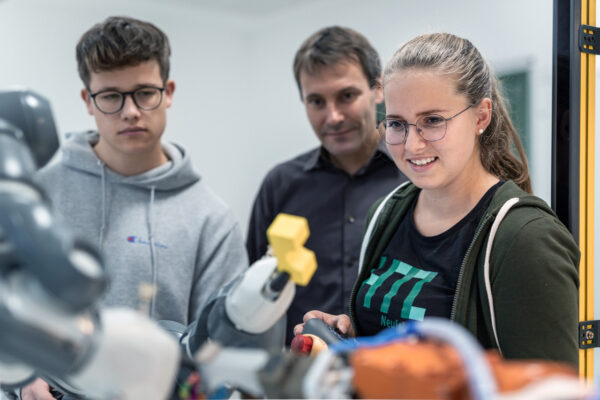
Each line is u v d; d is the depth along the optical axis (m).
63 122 3.58
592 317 1.27
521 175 1.15
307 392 0.52
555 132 1.25
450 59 1.02
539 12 2.79
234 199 4.47
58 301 0.45
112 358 0.50
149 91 1.44
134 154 1.51
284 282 0.62
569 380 0.44
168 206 1.57
